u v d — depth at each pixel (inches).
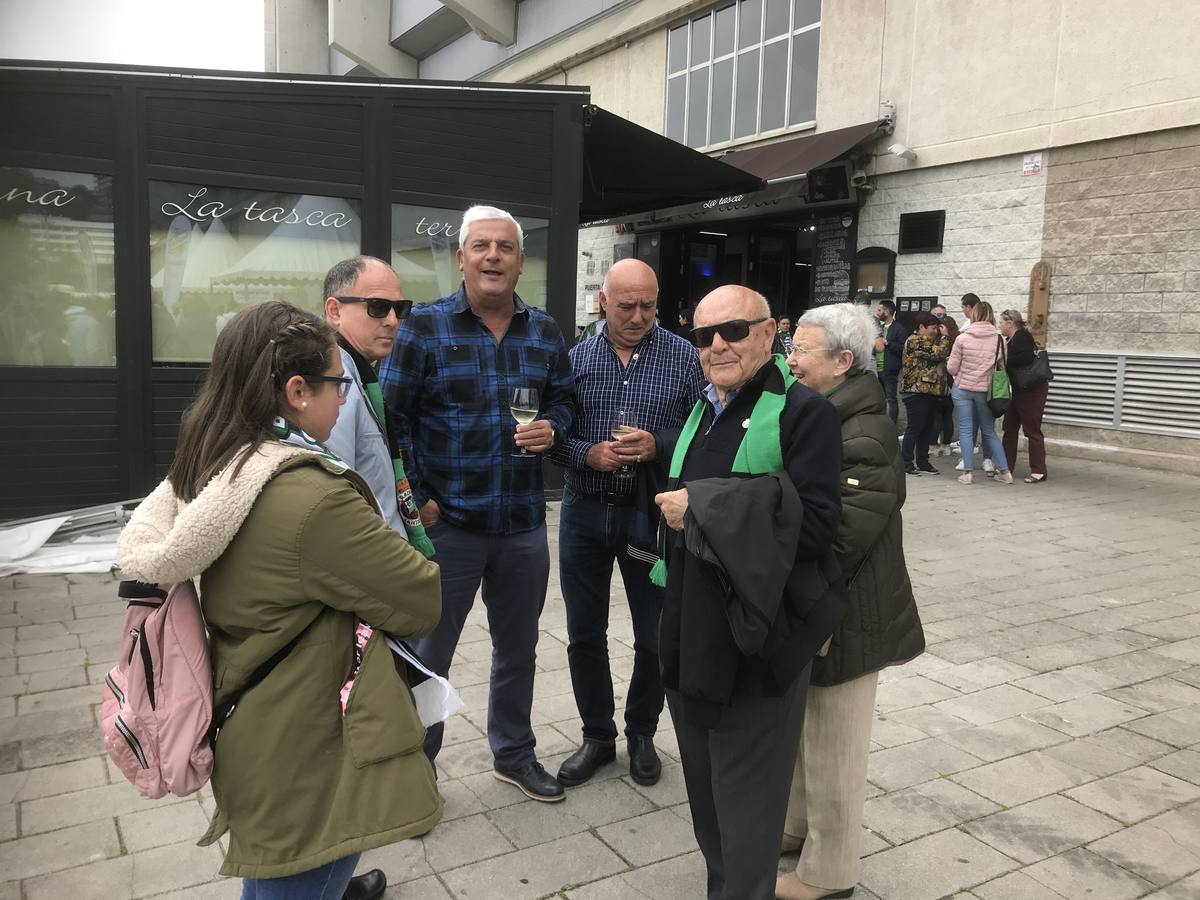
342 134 259.4
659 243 648.4
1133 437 380.5
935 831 109.3
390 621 61.9
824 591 79.4
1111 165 379.2
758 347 81.8
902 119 459.2
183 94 240.2
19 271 233.0
